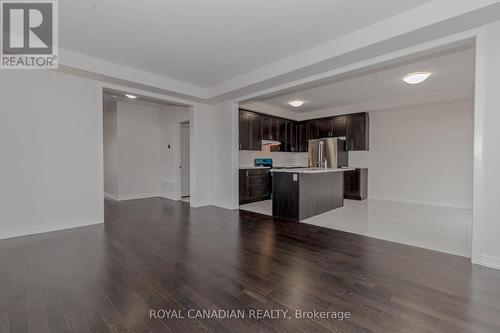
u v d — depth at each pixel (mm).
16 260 2574
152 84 4180
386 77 4254
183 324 1600
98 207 4047
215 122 5566
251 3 2305
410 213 4750
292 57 3447
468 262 2496
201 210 5039
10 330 1538
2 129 3217
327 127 7098
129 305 1803
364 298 1885
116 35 2898
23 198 3379
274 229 3689
